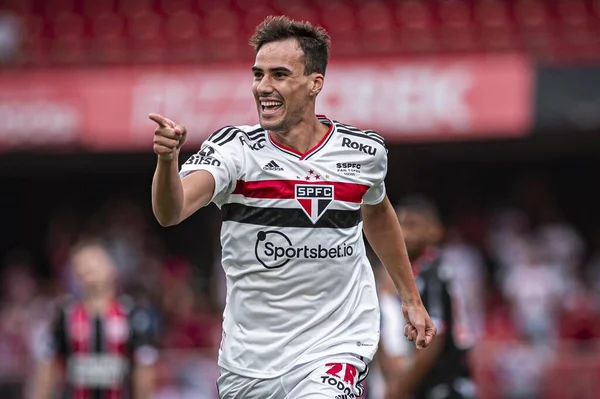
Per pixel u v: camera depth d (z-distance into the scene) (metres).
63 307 25.50
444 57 44.22
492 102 43.09
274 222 14.84
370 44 50.91
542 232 48.03
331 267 15.09
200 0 54.75
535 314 42.06
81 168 55.09
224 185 14.59
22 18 54.53
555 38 50.03
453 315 22.62
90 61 50.34
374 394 25.72
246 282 15.09
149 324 25.75
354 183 15.18
